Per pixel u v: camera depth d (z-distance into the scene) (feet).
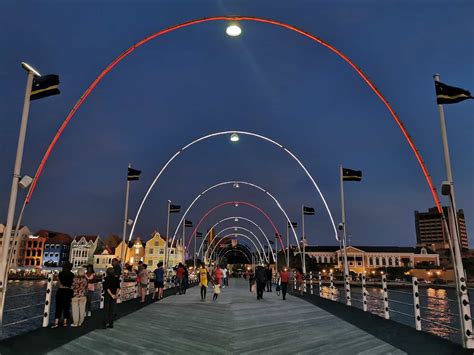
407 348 35.37
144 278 77.46
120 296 75.10
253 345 37.50
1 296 36.99
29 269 408.46
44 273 405.59
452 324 143.95
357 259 460.96
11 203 38.24
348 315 60.23
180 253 384.68
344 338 41.04
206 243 287.69
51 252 433.07
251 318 56.08
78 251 434.30
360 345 37.45
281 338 41.04
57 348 34.91
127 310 63.16
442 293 310.65
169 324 49.70
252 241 280.72
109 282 46.73
